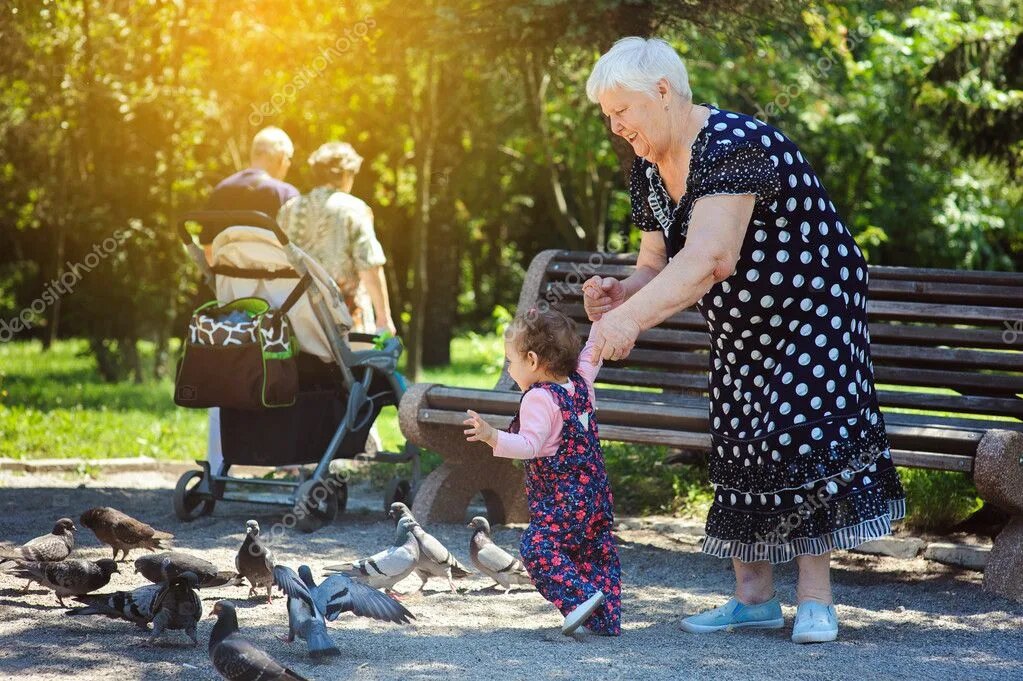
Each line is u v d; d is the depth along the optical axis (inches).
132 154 634.8
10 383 601.9
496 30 300.4
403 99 673.0
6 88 607.5
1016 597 180.4
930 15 592.4
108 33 585.9
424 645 151.3
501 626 162.9
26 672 135.4
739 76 599.2
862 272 154.1
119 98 581.9
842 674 138.9
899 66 701.9
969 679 137.7
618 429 207.8
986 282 216.7
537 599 179.3
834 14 330.3
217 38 603.2
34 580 165.0
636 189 159.3
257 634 155.4
